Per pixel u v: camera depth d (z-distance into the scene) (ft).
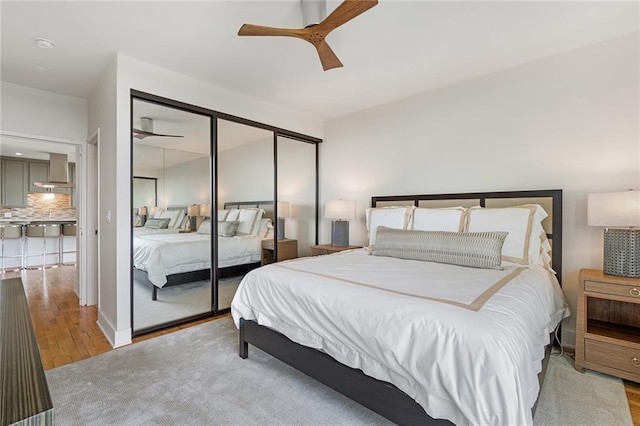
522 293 5.38
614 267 6.95
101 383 6.40
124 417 5.34
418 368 4.16
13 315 4.06
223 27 7.22
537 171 8.93
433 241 8.30
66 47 8.03
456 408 3.83
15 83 10.33
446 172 10.79
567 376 6.74
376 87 10.91
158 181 9.47
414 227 9.91
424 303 4.63
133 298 8.82
